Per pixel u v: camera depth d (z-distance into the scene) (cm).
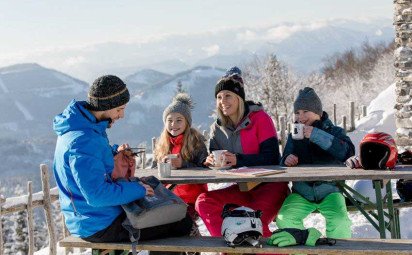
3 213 677
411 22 1373
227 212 432
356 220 737
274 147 536
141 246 425
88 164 394
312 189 487
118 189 406
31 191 718
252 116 541
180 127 560
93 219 418
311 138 503
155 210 423
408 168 468
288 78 5075
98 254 439
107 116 421
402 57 1379
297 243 415
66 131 410
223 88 534
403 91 1380
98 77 419
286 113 4997
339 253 398
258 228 417
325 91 6316
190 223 458
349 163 480
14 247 1553
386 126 1731
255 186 520
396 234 551
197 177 477
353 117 1820
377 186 469
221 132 554
